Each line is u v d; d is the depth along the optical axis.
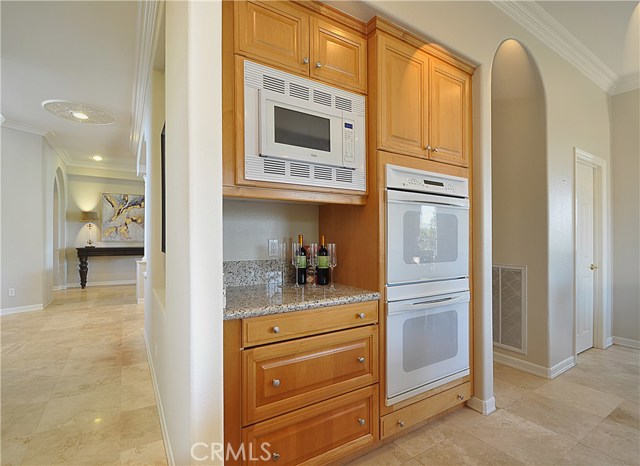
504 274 3.12
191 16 1.11
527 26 2.64
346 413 1.69
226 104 1.47
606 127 3.73
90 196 7.36
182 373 1.24
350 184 1.82
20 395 2.48
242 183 1.49
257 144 1.53
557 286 2.93
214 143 1.15
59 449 1.86
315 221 2.34
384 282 1.84
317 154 1.69
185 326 1.17
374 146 1.86
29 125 4.75
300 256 2.08
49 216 5.67
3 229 4.80
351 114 1.82
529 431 2.03
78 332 4.01
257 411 1.42
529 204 2.95
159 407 2.19
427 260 2.03
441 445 1.88
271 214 2.17
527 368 2.95
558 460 1.76
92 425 2.10
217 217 1.15
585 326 3.53
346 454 1.68
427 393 2.03
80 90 3.59
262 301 1.59
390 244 1.86
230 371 1.37
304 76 1.67
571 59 3.14
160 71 2.67
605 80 3.59
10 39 2.65
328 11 1.75
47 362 3.10
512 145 3.07
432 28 2.00
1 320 4.54
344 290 1.89
